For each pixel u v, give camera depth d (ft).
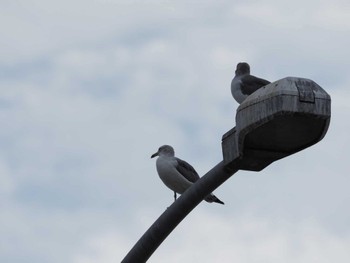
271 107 30.96
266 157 33.88
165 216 36.99
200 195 35.88
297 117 31.04
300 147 33.17
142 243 37.65
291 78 31.12
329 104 30.99
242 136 32.55
